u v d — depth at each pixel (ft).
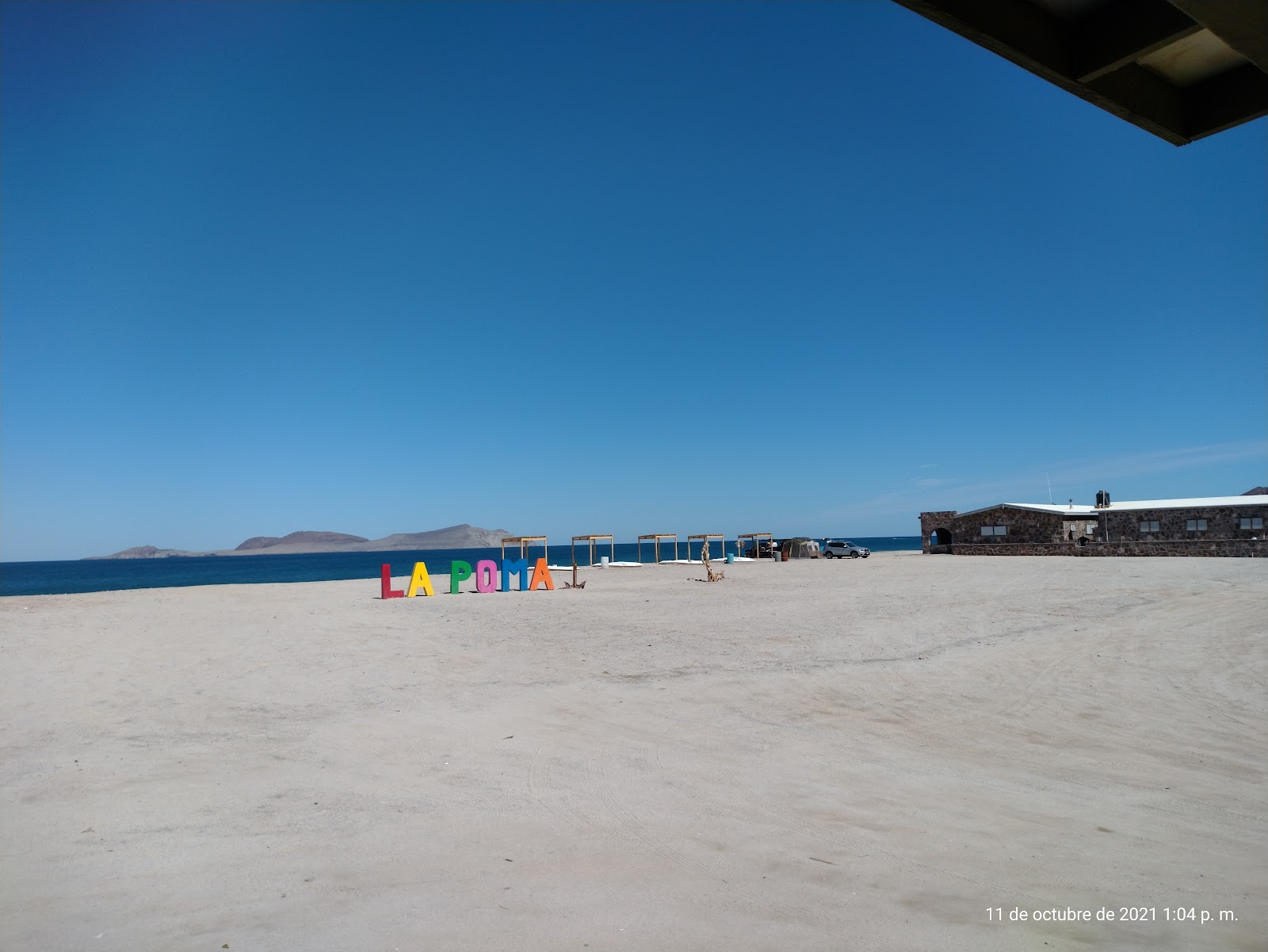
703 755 26.27
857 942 13.03
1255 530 159.02
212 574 359.87
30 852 17.74
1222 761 25.54
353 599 90.33
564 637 54.60
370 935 13.39
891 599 75.82
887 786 22.80
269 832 19.07
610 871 16.37
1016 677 39.17
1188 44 11.07
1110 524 177.88
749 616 65.72
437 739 28.63
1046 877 16.03
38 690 38.01
